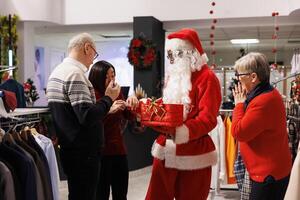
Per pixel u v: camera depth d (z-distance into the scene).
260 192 2.08
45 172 2.33
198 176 2.29
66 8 7.03
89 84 2.46
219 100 2.29
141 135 5.89
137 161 5.81
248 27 7.07
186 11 6.67
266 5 6.42
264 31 7.83
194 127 2.15
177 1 6.68
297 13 6.26
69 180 2.50
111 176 3.22
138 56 6.26
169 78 2.41
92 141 2.43
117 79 9.44
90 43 2.51
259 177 2.09
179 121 2.13
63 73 2.37
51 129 2.91
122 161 3.23
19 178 2.12
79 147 2.40
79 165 2.43
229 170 4.12
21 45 6.87
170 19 6.73
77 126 2.37
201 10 6.61
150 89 6.25
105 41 9.44
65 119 2.36
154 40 6.48
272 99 2.06
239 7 6.50
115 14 6.87
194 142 2.28
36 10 6.66
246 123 2.04
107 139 3.16
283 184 2.10
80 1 6.98
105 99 2.42
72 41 2.50
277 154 2.08
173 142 2.24
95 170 2.48
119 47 9.40
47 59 9.32
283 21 6.57
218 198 4.35
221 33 8.17
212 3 6.39
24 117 2.70
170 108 2.12
